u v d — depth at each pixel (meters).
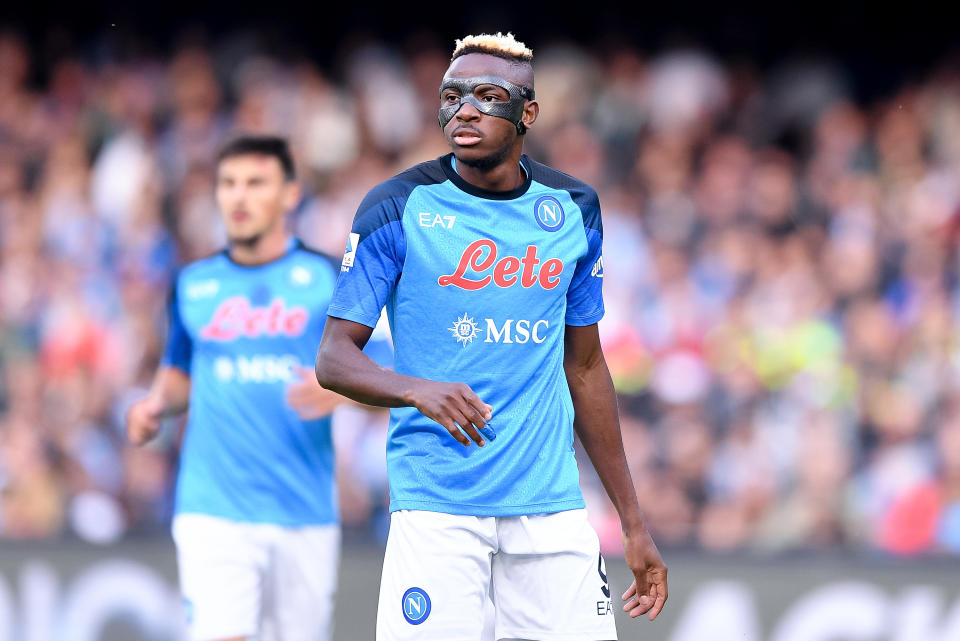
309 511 16.56
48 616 21.02
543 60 38.72
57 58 40.72
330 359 10.32
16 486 27.17
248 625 16.28
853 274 30.47
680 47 39.94
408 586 10.61
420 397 9.75
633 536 11.46
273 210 16.83
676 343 28.64
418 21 41.66
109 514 26.27
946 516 25.19
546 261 10.77
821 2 39.97
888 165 34.28
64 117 37.66
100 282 32.41
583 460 24.75
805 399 27.14
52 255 33.69
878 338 28.28
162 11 41.53
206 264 17.11
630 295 30.08
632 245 31.31
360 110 36.59
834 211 32.75
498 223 10.70
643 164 34.53
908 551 23.86
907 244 31.48
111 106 37.47
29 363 30.33
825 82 37.59
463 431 9.80
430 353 10.66
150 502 25.89
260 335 16.59
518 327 10.71
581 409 11.57
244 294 16.77
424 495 10.66
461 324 10.62
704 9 40.44
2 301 32.09
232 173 16.77
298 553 16.56
